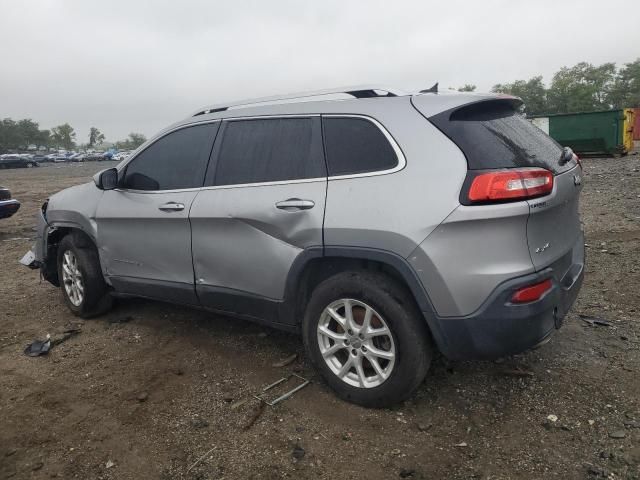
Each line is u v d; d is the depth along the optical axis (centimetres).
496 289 277
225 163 385
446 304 286
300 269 335
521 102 353
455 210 279
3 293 608
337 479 266
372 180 310
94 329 476
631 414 301
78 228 487
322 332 334
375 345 319
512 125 323
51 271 554
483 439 290
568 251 332
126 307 527
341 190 319
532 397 327
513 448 281
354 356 324
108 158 8075
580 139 2214
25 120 13788
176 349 423
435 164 292
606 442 279
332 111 340
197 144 407
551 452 275
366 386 320
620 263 582
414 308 303
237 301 378
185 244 400
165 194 414
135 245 437
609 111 2148
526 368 361
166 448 297
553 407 315
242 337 439
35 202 1720
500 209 273
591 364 362
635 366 354
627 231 732
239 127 386
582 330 417
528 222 281
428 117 304
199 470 277
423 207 287
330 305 327
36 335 470
